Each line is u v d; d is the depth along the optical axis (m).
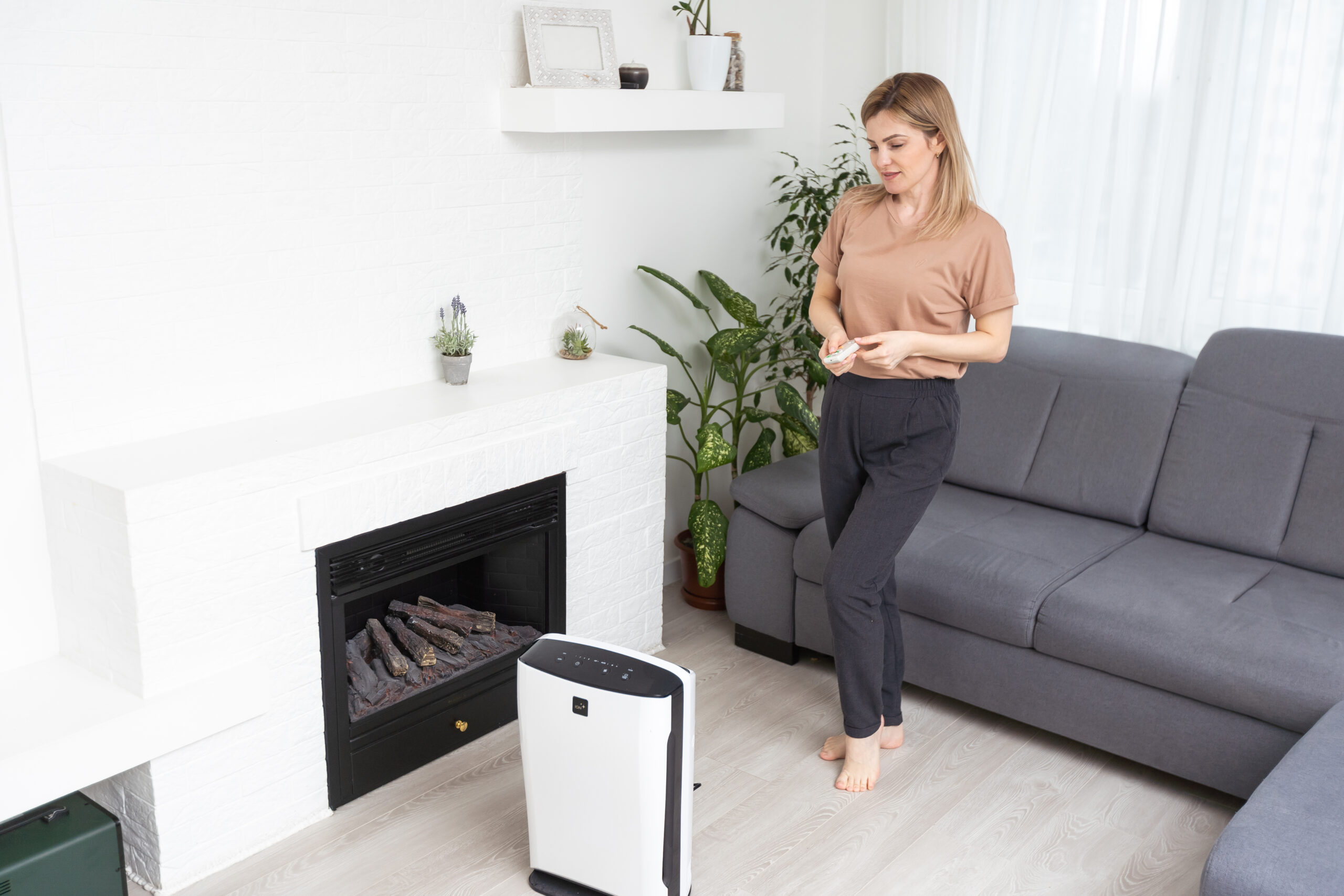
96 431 2.08
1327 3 2.75
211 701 2.05
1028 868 2.18
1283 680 2.18
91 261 2.01
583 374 2.76
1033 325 3.42
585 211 2.98
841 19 3.66
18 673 2.06
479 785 2.45
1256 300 3.00
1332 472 2.62
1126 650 2.35
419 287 2.58
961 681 2.66
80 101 1.94
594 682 1.92
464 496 2.43
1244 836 1.69
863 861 2.19
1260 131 2.89
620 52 2.98
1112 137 3.12
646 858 1.98
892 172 2.16
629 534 2.92
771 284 3.72
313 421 2.30
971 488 3.16
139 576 1.92
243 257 2.23
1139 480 2.87
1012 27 3.25
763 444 3.41
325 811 2.32
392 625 2.62
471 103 2.60
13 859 1.79
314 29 2.26
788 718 2.75
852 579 2.26
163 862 2.06
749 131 3.49
